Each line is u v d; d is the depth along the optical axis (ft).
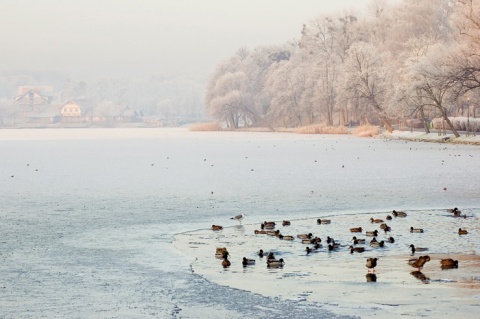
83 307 67.10
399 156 291.99
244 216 125.90
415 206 135.44
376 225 111.75
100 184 193.47
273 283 74.90
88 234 107.65
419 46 463.83
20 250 94.89
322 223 114.21
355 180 191.52
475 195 151.64
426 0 533.55
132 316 64.28
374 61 521.65
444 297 67.62
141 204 145.18
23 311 65.92
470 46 357.41
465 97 407.44
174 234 106.93
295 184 183.52
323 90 647.15
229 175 217.77
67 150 429.38
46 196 162.81
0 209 138.62
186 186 183.11
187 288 73.56
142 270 82.23
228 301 68.39
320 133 649.20
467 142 388.57
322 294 69.97
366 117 593.01
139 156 346.74
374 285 73.00
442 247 92.17
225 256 87.25
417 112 461.37
